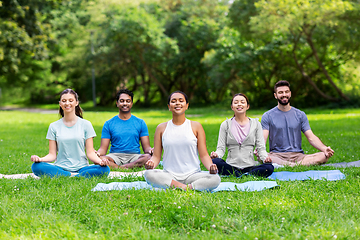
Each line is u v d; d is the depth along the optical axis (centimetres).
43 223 319
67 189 421
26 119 1966
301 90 2911
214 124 1468
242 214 338
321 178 476
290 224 312
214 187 419
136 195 392
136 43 2973
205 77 3425
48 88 4425
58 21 3644
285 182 455
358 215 332
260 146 537
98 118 1909
